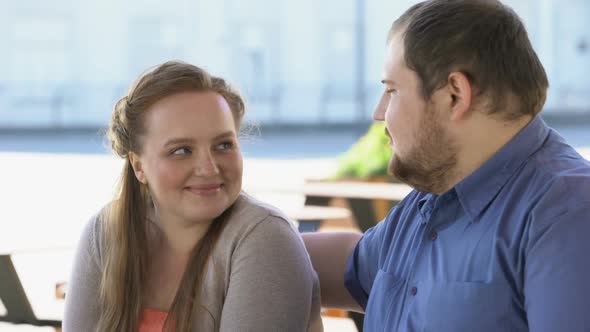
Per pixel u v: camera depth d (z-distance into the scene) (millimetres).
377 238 1632
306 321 1565
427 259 1405
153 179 1579
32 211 5477
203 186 1550
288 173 7039
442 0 1346
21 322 2809
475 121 1331
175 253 1654
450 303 1330
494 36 1308
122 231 1666
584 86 15445
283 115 16109
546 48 15500
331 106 16188
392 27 1409
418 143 1364
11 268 2738
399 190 3324
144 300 1653
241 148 1729
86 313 1704
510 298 1284
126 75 15961
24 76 15625
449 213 1395
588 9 15445
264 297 1513
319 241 1774
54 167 7883
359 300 1691
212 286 1570
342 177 4086
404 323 1408
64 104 15711
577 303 1189
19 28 15602
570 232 1221
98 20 15867
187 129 1540
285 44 16234
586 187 1258
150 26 16047
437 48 1315
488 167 1342
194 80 1575
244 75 16188
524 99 1324
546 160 1335
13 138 13359
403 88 1362
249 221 1562
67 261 3736
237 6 16156
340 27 16266
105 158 8812
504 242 1295
